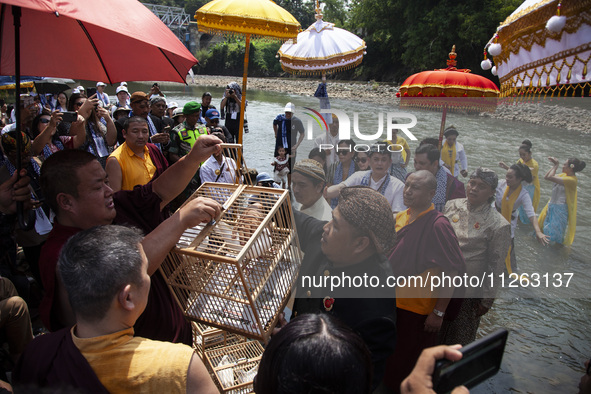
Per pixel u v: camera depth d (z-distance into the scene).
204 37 61.59
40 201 2.40
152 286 1.71
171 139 4.80
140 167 3.26
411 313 1.83
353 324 1.46
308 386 0.93
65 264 1.23
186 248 1.53
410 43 30.41
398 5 33.41
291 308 1.75
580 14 1.36
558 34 1.44
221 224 1.63
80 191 1.68
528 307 3.37
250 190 1.73
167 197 1.93
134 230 1.38
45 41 2.42
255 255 1.56
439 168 1.35
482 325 3.16
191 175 1.90
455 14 27.58
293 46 6.60
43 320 1.58
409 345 1.89
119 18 1.76
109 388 1.17
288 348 0.97
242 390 2.19
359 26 38.19
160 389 1.17
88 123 4.45
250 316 1.59
